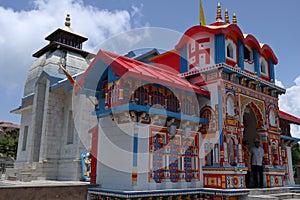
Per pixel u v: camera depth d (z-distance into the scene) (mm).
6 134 40531
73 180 16766
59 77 20359
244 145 14617
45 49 26719
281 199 12328
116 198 9625
